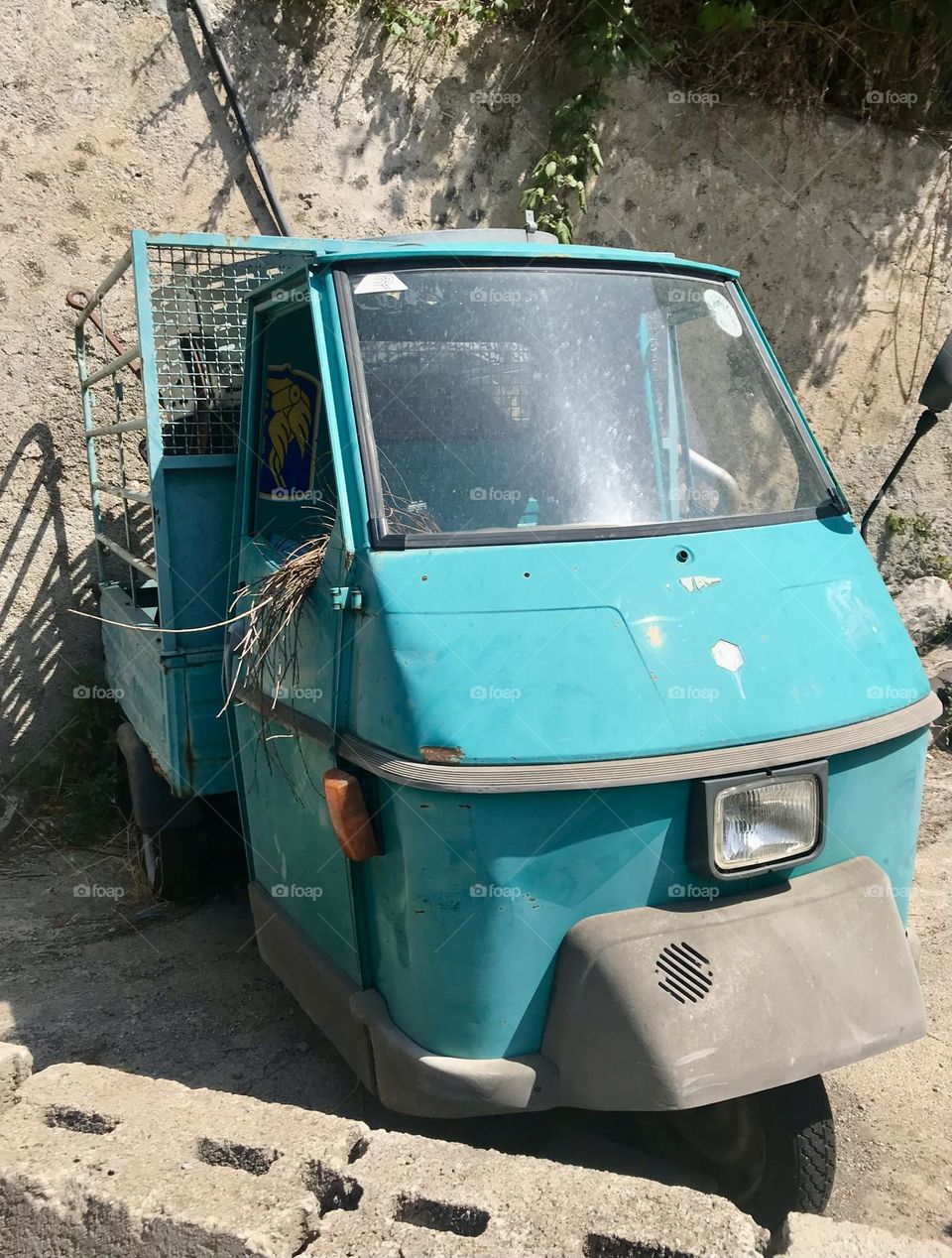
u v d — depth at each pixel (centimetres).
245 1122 249
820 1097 271
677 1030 242
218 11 615
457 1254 206
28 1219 229
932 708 296
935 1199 303
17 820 584
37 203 586
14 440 593
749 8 683
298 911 338
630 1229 210
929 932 449
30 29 576
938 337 800
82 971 444
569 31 691
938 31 748
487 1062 261
